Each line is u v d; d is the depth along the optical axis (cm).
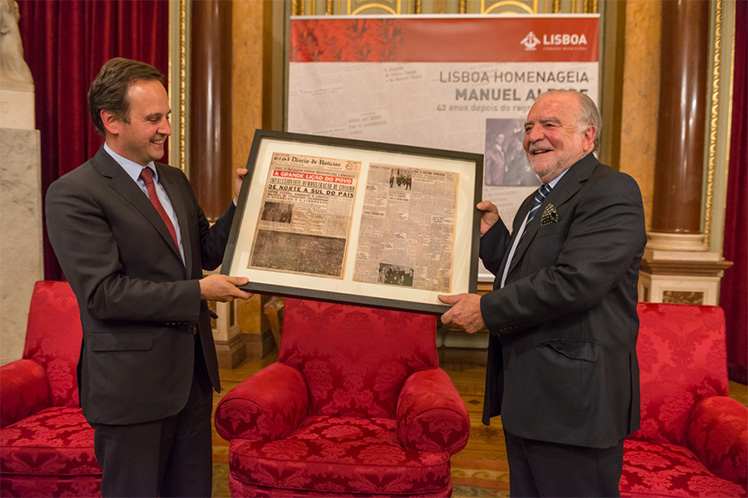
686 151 393
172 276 159
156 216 158
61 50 442
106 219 151
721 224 413
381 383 228
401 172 181
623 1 432
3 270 354
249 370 416
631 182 146
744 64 399
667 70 395
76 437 193
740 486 167
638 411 151
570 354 143
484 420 168
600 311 146
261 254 169
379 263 170
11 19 371
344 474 181
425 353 230
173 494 174
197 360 174
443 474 184
